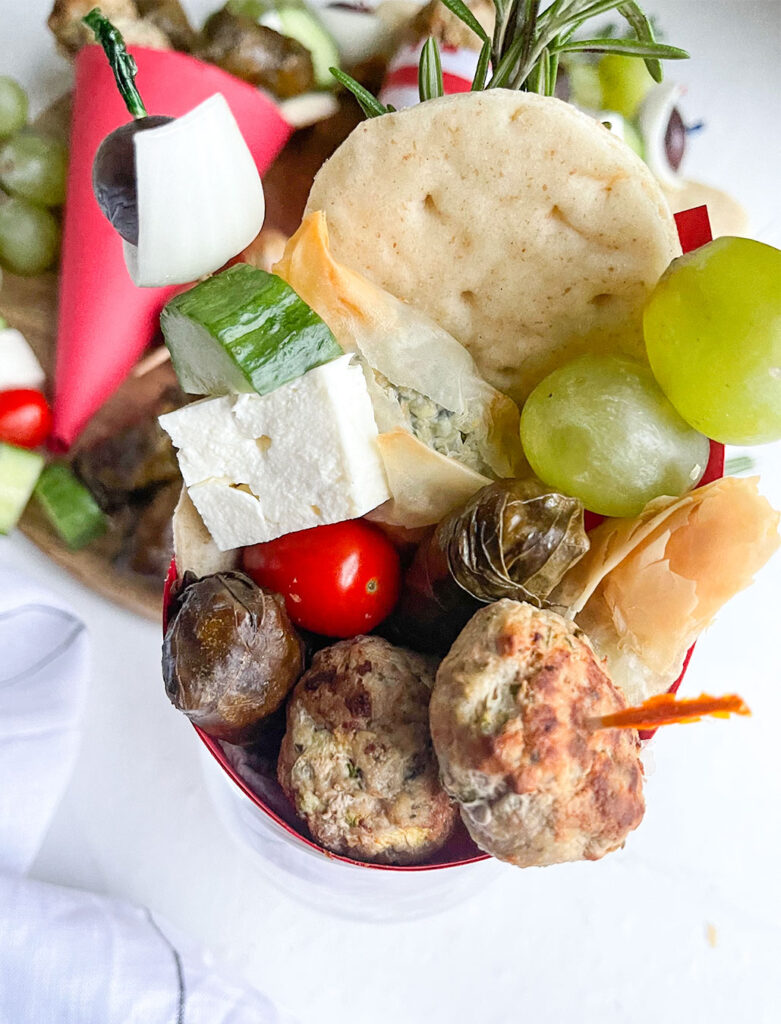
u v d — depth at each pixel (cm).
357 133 15
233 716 14
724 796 22
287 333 14
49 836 21
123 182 15
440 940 21
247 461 15
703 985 21
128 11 22
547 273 16
